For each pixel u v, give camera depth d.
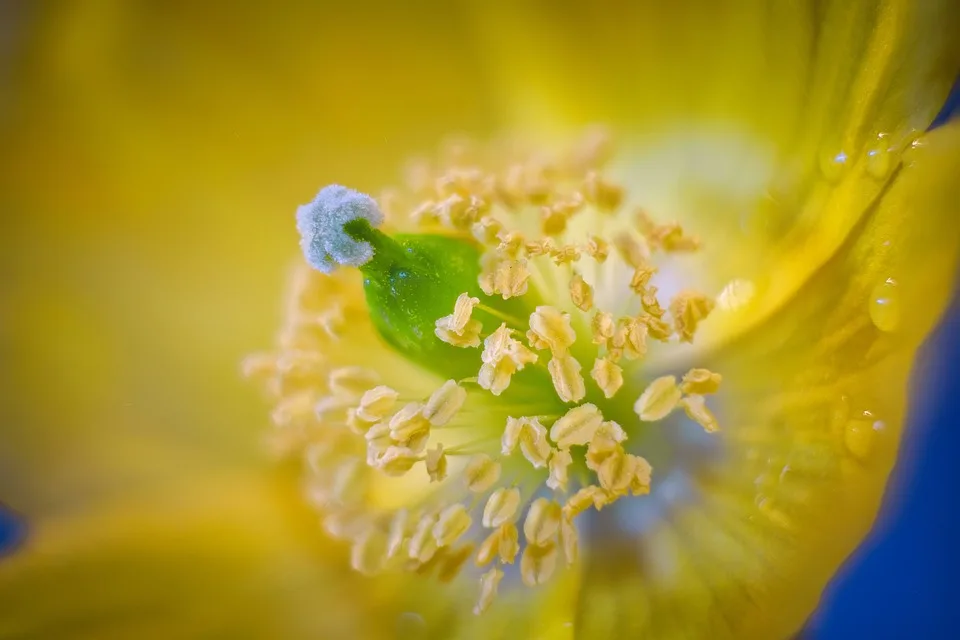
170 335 0.11
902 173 0.10
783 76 0.10
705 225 0.11
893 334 0.10
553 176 0.11
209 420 0.11
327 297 0.11
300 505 0.11
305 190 0.11
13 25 0.11
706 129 0.11
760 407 0.10
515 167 0.11
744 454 0.10
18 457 0.11
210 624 0.10
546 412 0.10
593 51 0.11
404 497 0.10
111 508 0.11
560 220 0.10
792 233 0.10
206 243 0.11
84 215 0.11
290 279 0.11
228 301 0.11
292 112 0.11
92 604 0.10
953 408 0.09
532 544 0.10
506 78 0.11
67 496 0.11
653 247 0.11
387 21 0.11
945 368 0.09
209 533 0.11
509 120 0.11
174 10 0.11
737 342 0.10
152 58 0.11
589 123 0.11
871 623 0.09
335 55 0.11
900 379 0.10
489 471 0.10
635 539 0.10
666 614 0.10
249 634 0.10
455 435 0.10
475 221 0.10
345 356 0.11
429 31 0.11
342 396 0.10
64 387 0.11
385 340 0.10
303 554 0.11
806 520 0.10
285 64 0.11
